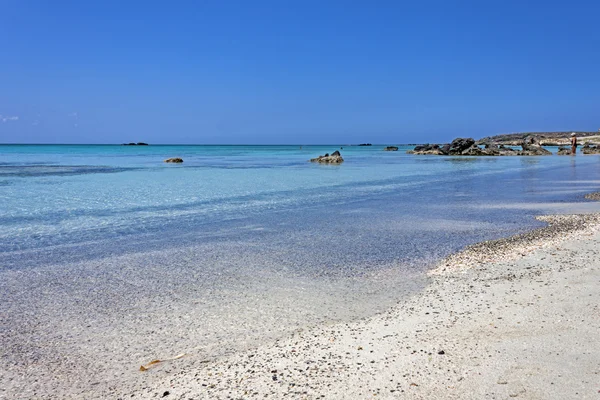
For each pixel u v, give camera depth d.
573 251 10.42
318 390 4.69
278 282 8.88
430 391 4.55
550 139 157.75
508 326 6.16
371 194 24.62
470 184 30.16
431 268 9.77
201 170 45.25
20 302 7.80
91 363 5.59
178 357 5.71
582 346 5.39
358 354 5.53
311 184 30.50
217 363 5.49
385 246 12.02
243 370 5.26
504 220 15.95
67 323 6.86
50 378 5.23
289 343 6.01
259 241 12.74
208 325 6.73
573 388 4.47
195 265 10.19
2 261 10.60
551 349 5.36
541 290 7.69
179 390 4.87
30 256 11.07
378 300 7.73
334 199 22.44
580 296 7.25
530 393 4.42
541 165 52.22
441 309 7.07
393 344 5.78
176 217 16.92
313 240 12.84
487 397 4.39
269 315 7.11
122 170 44.09
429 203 20.84
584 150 86.94
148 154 99.50
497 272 9.07
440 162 63.09
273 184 30.45
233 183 31.00
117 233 13.91
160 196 23.31
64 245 12.26
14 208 18.81
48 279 9.16
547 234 12.91
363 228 14.68
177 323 6.83
